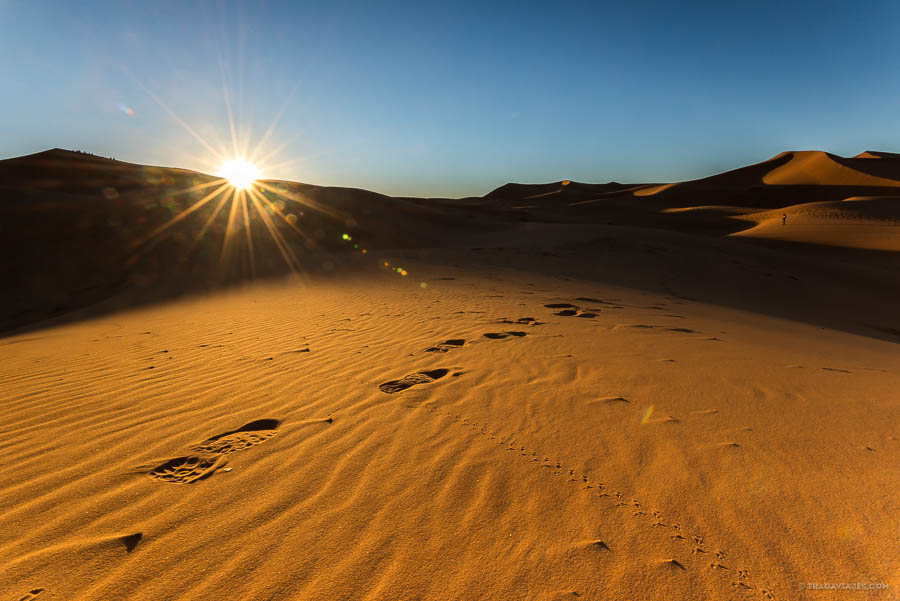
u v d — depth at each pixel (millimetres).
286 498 2318
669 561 1839
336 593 1705
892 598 1660
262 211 26578
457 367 4559
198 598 1687
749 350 5332
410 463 2648
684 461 2613
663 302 9969
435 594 1698
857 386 4016
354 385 4062
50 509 2242
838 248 31219
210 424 3270
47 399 3818
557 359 4770
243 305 9188
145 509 2238
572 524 2070
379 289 10859
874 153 124688
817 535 1985
